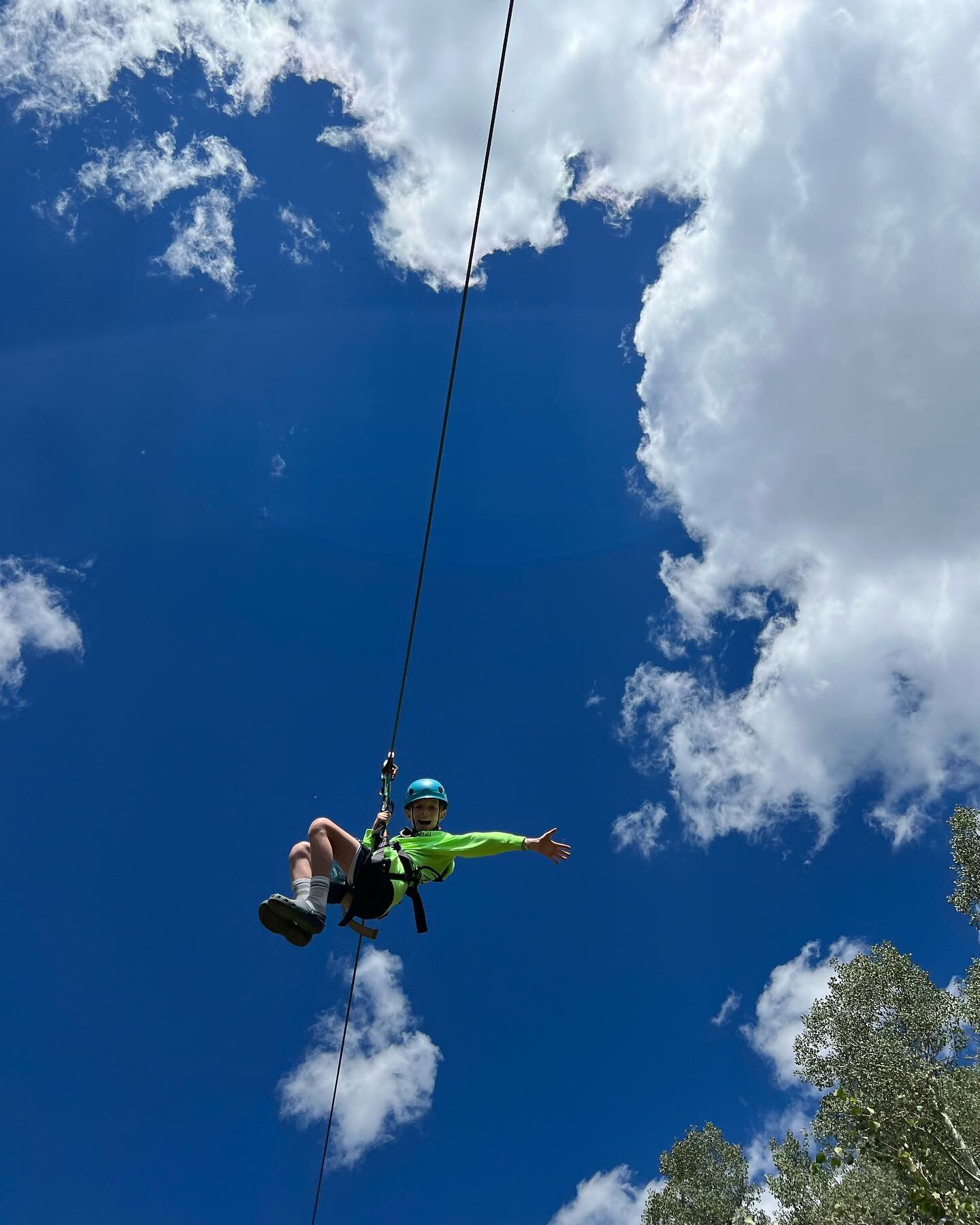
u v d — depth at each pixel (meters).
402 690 7.08
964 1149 18.64
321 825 5.56
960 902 26.59
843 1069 25.66
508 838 6.03
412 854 5.99
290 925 5.05
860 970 27.73
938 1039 26.08
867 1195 19.25
